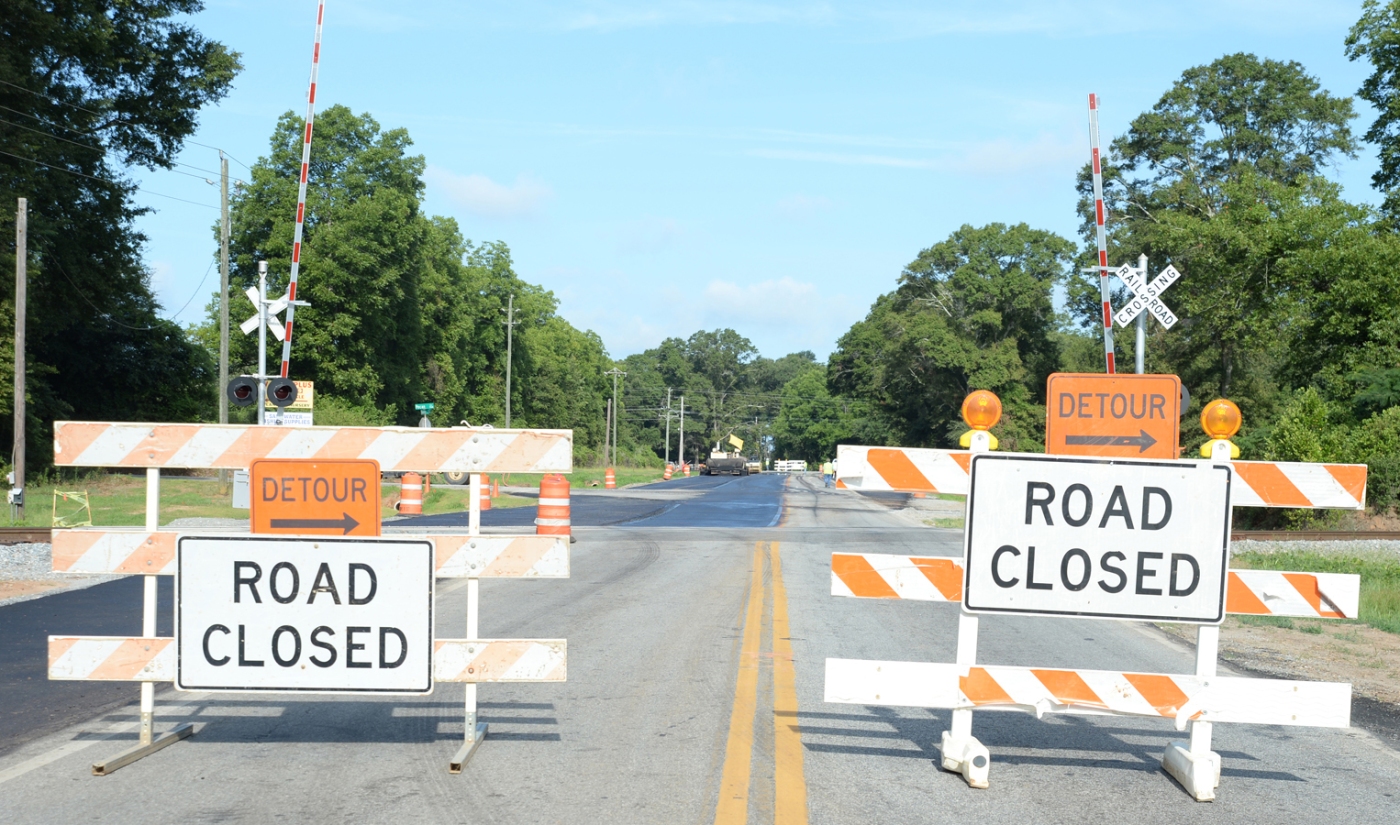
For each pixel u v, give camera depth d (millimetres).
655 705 7359
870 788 5621
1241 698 5883
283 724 6797
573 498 40156
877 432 105062
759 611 11688
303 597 6105
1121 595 5957
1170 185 54812
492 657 6184
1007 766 6211
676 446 183250
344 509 6188
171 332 45688
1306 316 36531
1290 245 37750
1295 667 9758
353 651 6129
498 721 6914
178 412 47031
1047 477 6004
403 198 56938
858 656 9250
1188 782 5754
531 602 12078
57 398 41344
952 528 27625
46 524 21141
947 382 78000
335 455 6223
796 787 5578
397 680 6133
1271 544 22672
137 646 6070
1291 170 52812
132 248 41438
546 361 104500
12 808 5070
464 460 6270
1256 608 6055
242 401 20828
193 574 6090
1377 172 36500
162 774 5668
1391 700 8453
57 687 7773
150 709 6152
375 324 57344
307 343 54344
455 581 14031
